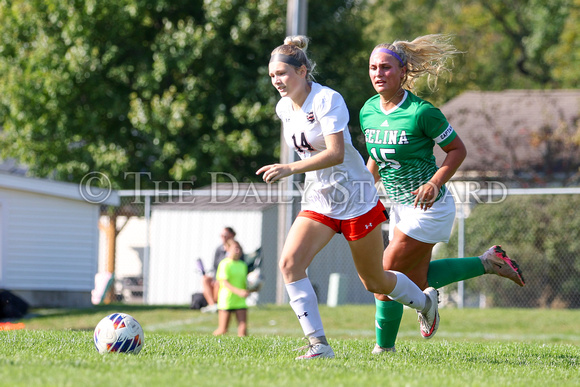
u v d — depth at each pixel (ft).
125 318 59.26
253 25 282.56
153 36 306.96
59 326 159.02
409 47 63.98
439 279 67.56
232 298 127.44
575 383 48.21
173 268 235.20
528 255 209.05
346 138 55.47
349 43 310.04
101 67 291.99
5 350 58.49
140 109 283.18
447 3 469.98
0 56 306.76
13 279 207.41
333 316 172.24
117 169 287.07
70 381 42.32
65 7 289.12
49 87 285.84
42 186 209.46
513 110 312.09
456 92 451.53
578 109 295.89
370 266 57.52
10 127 306.55
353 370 50.31
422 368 53.78
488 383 46.57
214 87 296.92
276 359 56.49
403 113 62.75
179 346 65.98
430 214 63.72
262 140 293.02
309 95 55.57
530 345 77.77
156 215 238.68
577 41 377.50
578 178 259.19
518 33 457.68
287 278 57.52
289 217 191.01
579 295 205.67
